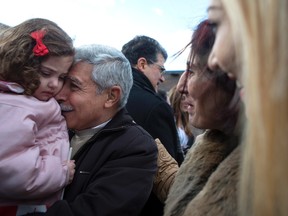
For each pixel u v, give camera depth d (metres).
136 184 0.99
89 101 1.05
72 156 1.10
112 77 1.05
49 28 0.96
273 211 0.31
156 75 2.06
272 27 0.30
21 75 0.92
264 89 0.30
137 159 1.02
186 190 0.65
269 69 0.30
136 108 1.50
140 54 2.01
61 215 0.92
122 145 1.04
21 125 0.87
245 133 0.36
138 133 1.09
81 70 1.04
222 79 0.59
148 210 1.26
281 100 0.29
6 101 0.89
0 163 0.84
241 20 0.32
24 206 0.93
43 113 0.94
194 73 0.66
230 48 0.38
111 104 1.08
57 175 0.92
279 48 0.30
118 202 0.95
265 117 0.30
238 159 0.46
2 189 0.87
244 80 0.33
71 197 1.00
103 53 1.06
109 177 0.99
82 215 0.93
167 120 1.53
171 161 1.18
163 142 1.48
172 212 0.65
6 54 0.92
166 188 1.11
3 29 1.03
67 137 1.04
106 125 1.09
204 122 0.65
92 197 0.95
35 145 0.91
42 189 0.89
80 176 1.02
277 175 0.30
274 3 0.30
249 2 0.32
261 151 0.31
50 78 0.97
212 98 0.62
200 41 0.64
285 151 0.30
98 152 1.04
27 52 0.91
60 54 0.96
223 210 0.44
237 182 0.43
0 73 0.93
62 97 1.05
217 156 0.65
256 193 0.32
